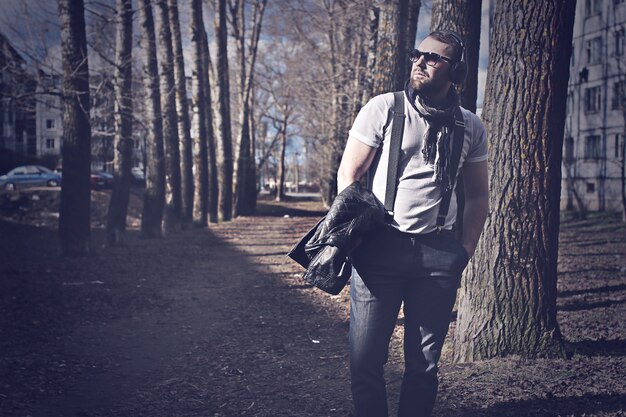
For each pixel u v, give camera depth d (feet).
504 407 13.97
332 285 9.23
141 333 25.03
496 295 17.49
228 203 110.63
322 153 131.85
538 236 17.24
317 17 67.00
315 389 16.87
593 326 23.03
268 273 44.57
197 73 90.33
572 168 137.18
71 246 51.96
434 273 9.47
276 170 231.50
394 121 9.46
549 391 14.84
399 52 37.17
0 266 45.96
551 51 16.44
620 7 122.11
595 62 129.90
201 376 18.58
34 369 19.35
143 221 72.28
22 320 27.14
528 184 16.97
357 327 9.70
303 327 25.91
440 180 9.36
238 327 26.09
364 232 9.21
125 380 18.29
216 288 37.40
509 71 16.66
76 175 51.21
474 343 17.71
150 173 71.36
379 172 9.58
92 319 27.81
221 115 107.55
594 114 130.41
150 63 67.62
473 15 24.02
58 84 48.96
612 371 16.29
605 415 13.17
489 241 17.46
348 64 65.41
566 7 16.51
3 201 96.02
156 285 38.37
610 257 51.52
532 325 17.47
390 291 9.57
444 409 14.05
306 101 99.19
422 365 9.75
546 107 16.60
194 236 76.69
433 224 9.50
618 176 123.54
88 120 50.55
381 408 9.75
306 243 9.62
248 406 15.58
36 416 15.08
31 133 188.24
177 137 78.07
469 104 24.30
